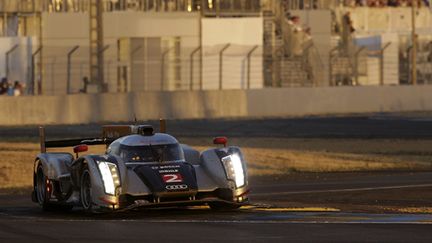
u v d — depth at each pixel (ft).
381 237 141.28
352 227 152.97
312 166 331.16
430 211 184.34
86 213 187.11
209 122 544.21
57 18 647.97
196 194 178.91
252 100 607.37
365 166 329.52
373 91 645.10
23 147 390.83
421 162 340.39
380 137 445.37
